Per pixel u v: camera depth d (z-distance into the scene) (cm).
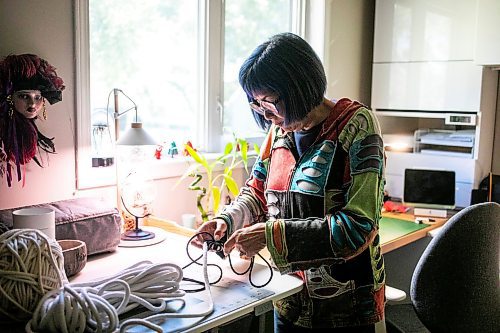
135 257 160
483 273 176
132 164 198
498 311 184
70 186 182
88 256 159
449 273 173
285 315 145
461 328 176
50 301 112
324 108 137
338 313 138
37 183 173
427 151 290
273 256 126
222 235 144
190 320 115
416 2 280
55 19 174
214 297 128
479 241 172
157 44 225
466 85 269
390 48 291
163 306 118
